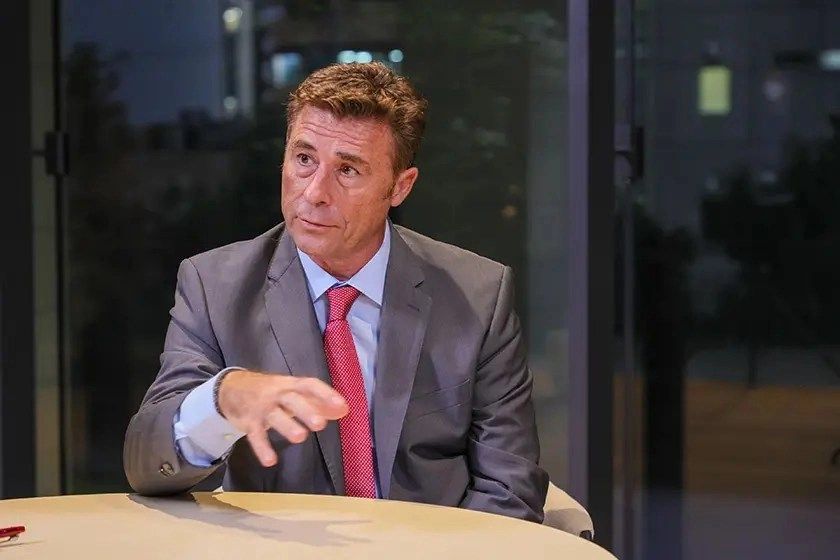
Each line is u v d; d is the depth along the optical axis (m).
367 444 1.96
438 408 2.00
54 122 3.49
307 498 1.74
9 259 3.32
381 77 1.94
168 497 1.75
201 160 3.47
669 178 3.28
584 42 3.04
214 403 1.62
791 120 3.21
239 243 2.13
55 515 1.62
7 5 3.27
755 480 3.35
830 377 3.26
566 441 3.33
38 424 3.53
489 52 3.29
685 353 3.34
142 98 3.47
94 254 3.53
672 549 3.40
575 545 1.47
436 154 3.36
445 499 1.96
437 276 2.10
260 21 3.40
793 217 3.24
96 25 3.46
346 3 3.36
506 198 3.32
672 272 3.32
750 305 3.29
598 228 3.08
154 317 3.53
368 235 1.96
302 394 1.53
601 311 3.11
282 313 2.00
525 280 3.33
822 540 3.30
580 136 3.07
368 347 2.04
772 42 3.19
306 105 1.90
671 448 3.37
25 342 3.35
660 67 3.25
